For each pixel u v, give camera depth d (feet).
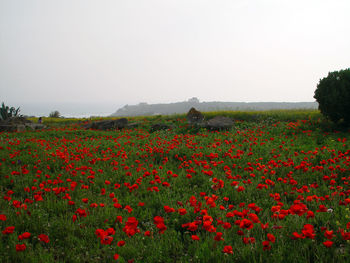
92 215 13.67
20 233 12.46
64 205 15.11
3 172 21.98
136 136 49.88
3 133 54.54
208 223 10.06
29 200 14.98
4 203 15.33
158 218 10.25
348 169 20.75
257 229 11.63
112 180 20.58
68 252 10.71
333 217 12.71
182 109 400.06
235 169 23.68
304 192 16.56
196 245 10.64
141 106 531.09
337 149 29.53
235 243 10.43
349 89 42.37
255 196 17.13
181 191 18.25
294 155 26.91
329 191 16.42
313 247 9.85
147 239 11.43
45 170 23.12
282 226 11.34
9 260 9.91
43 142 37.47
